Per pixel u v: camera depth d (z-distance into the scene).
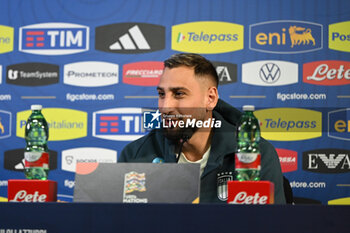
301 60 6.88
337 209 2.70
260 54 6.91
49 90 7.04
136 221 2.79
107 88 7.02
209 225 2.75
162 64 7.00
